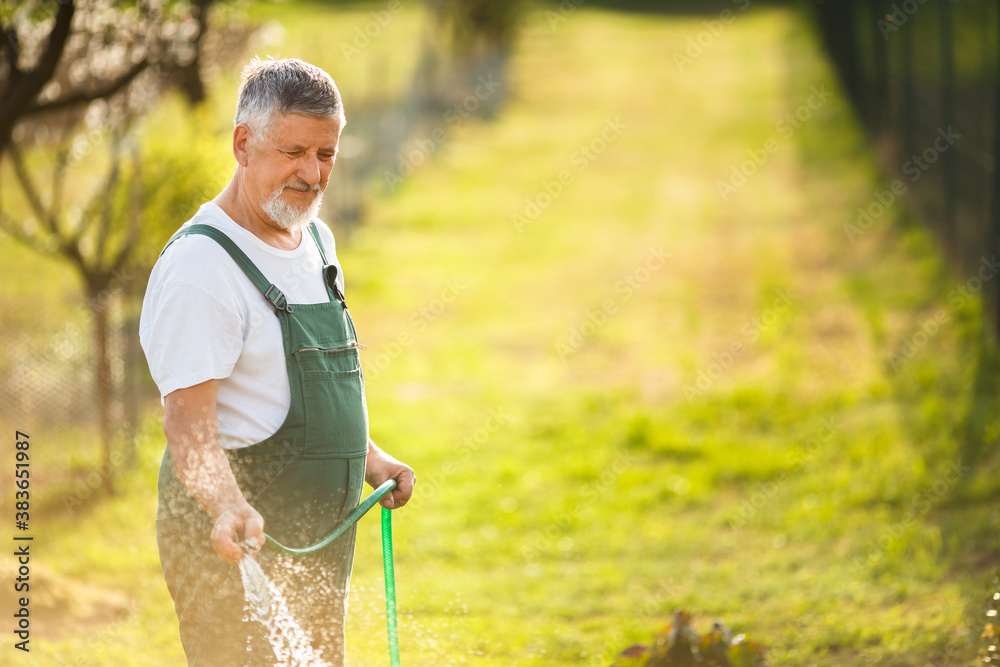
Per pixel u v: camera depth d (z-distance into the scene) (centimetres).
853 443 1231
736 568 957
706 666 569
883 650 716
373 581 646
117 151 1186
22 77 895
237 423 416
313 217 430
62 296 1205
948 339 1497
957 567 864
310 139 412
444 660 597
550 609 863
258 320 415
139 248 1193
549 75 5062
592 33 6394
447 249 2522
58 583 780
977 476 1055
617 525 1098
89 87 1142
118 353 1180
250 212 428
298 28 5303
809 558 959
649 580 941
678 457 1298
